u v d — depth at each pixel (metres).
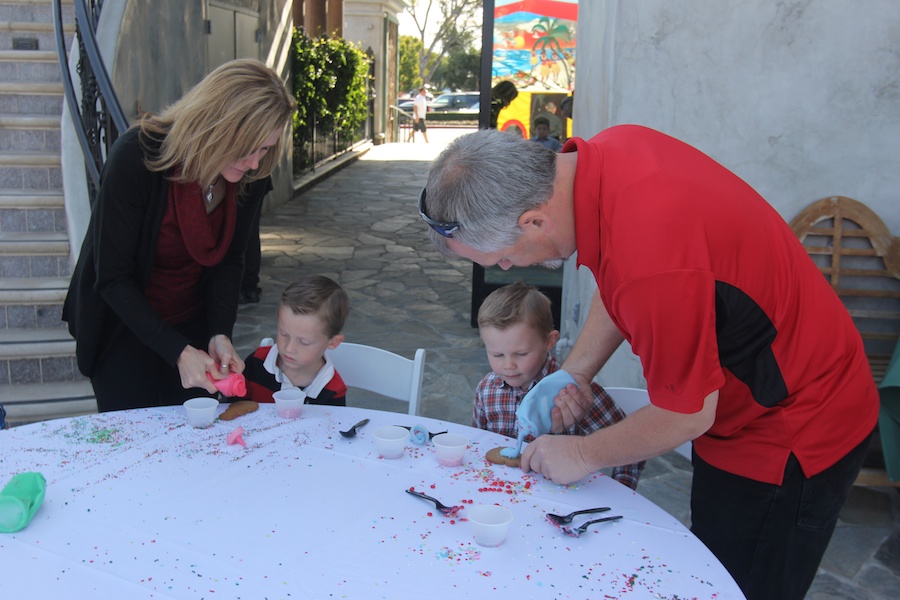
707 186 1.39
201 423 1.92
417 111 21.62
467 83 43.44
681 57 3.43
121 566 1.33
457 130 28.06
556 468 1.59
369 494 1.61
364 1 19.09
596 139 1.54
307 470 1.71
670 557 1.41
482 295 5.38
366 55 18.19
